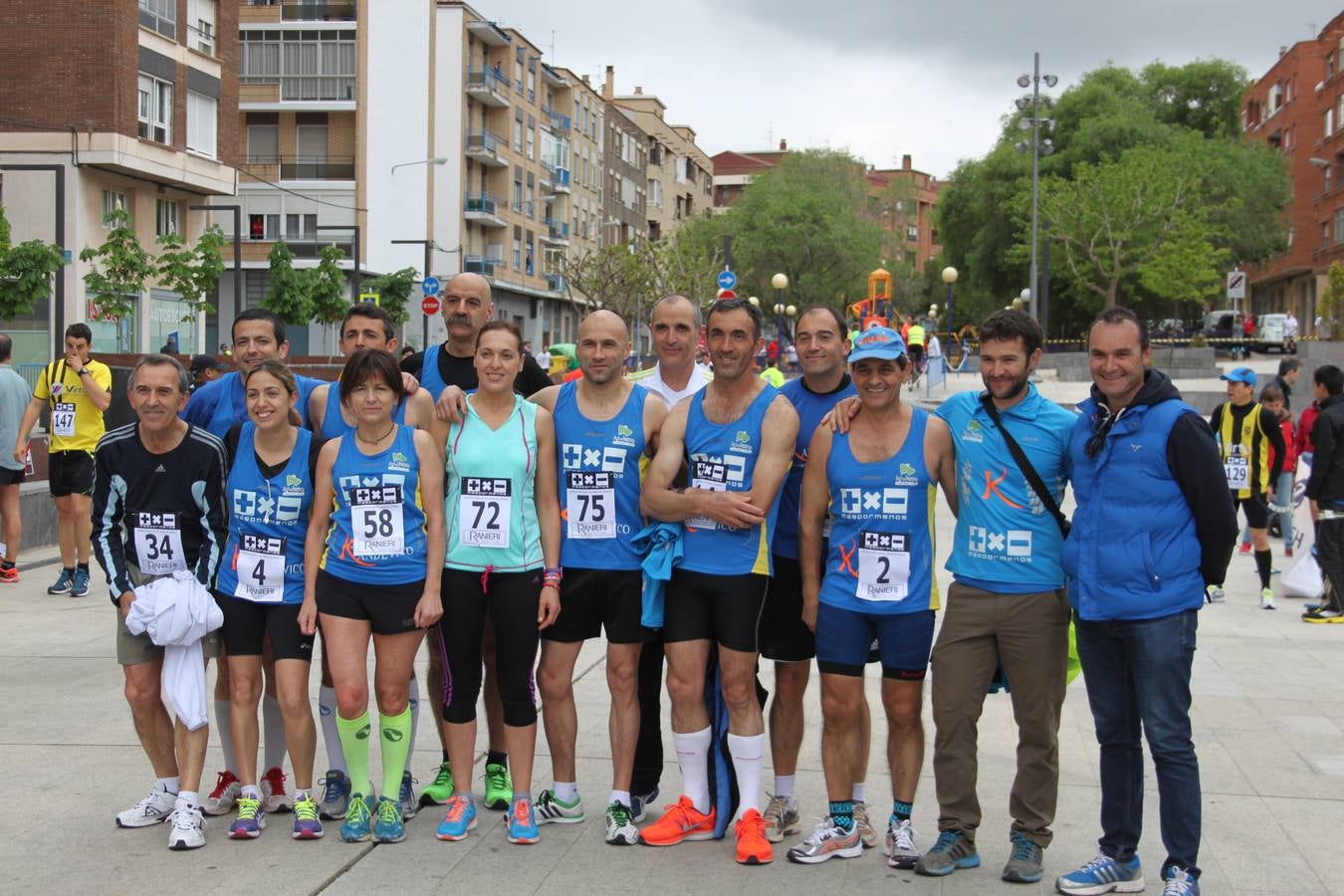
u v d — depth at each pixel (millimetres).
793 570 5348
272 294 37594
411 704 5730
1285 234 56812
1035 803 4906
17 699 7531
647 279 62156
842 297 69750
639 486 5328
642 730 5668
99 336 33625
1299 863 5074
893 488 4965
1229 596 11547
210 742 6723
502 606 5297
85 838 5309
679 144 100125
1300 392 31516
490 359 5266
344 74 50188
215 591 5375
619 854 5180
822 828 5160
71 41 33219
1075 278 50469
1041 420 4887
